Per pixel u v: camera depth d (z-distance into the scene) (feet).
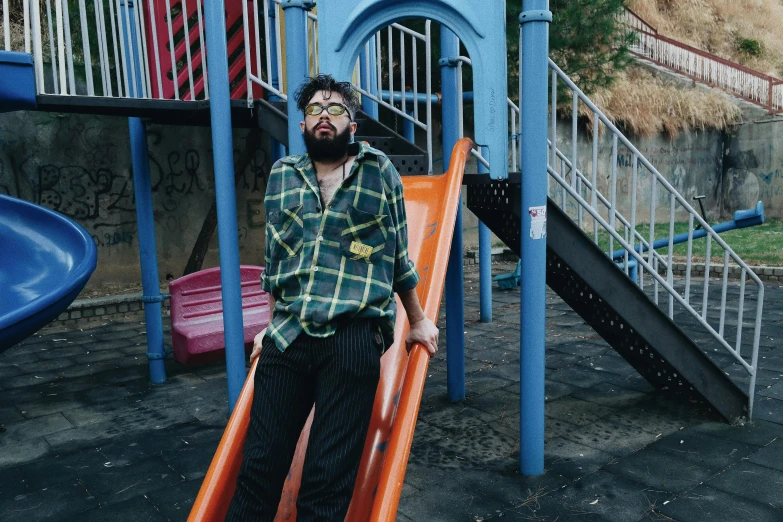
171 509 9.21
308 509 4.99
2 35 23.16
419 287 7.85
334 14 10.02
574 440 11.43
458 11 9.52
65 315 21.47
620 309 11.34
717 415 12.37
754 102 52.34
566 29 26.81
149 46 16.24
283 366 5.35
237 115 13.01
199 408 13.69
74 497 9.62
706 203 51.55
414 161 12.22
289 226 5.38
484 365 16.47
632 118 44.47
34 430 12.54
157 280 15.43
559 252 10.75
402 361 7.45
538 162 9.55
